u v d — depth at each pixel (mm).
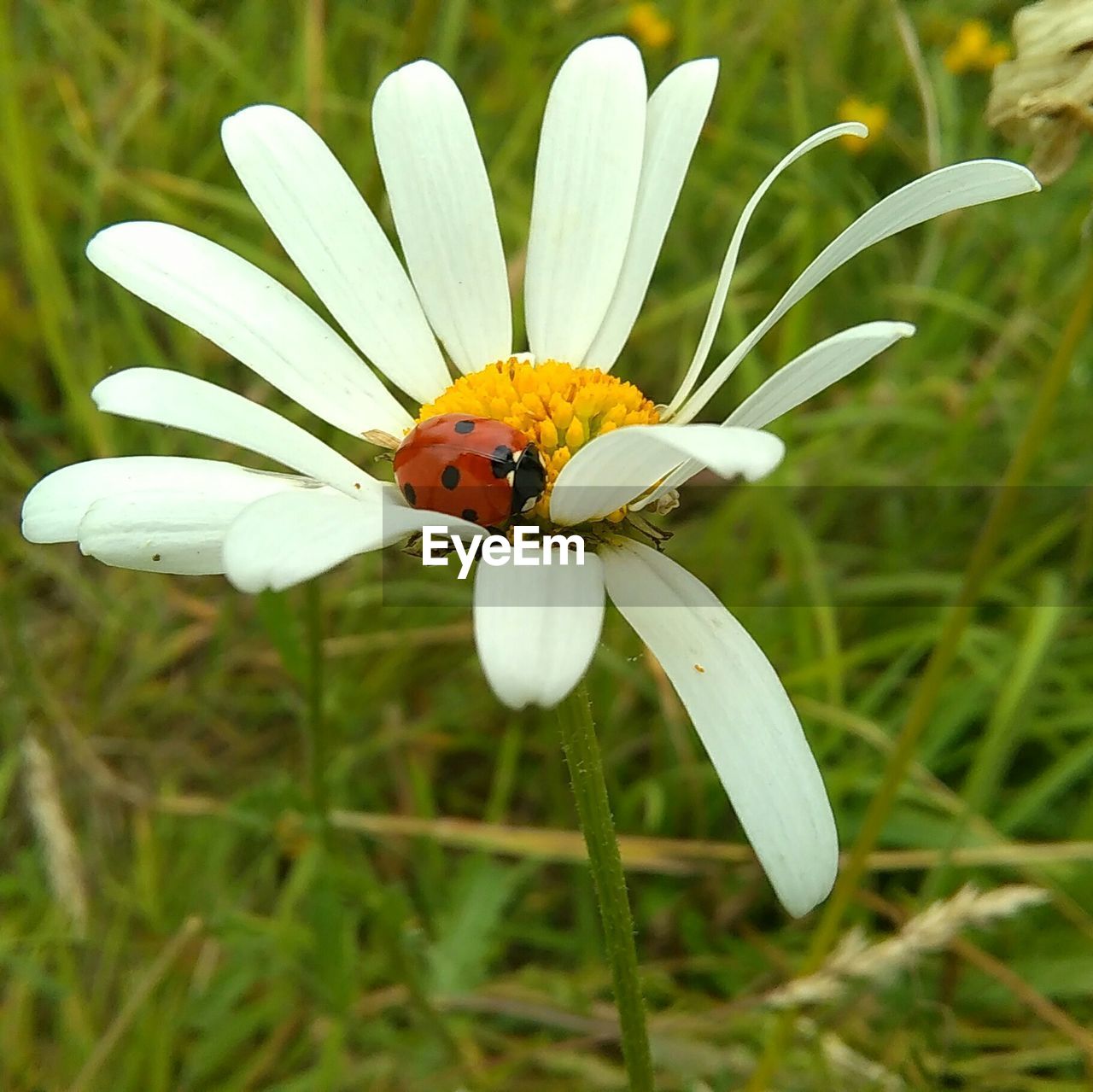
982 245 136
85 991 96
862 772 104
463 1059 90
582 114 69
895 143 141
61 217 135
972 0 154
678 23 150
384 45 141
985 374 122
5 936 96
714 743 48
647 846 100
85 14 140
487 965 103
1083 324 72
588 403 60
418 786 104
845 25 146
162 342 131
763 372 128
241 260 63
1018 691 92
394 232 98
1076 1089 86
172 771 111
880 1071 84
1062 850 92
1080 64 70
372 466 112
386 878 108
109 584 119
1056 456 121
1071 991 91
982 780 90
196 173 133
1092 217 71
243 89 134
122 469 52
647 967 97
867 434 120
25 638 111
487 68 148
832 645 103
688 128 68
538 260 69
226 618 114
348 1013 86
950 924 71
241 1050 97
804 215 130
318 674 80
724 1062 87
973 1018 94
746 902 100
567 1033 97
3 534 118
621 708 109
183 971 97
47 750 97
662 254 137
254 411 53
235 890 102
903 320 132
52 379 131
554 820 108
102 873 102
